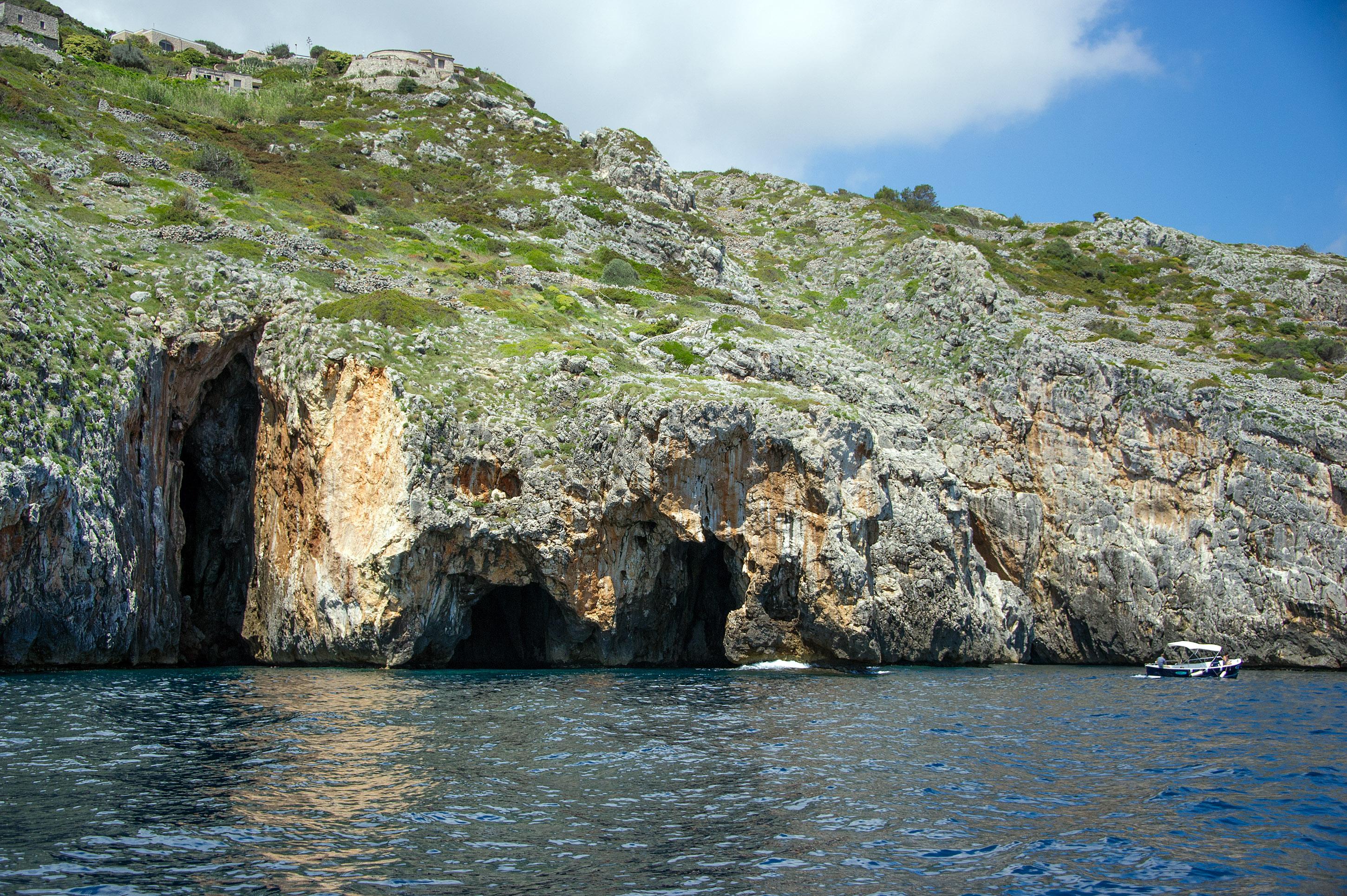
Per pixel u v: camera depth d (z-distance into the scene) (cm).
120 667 4097
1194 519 6072
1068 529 6150
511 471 4675
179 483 4769
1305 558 5838
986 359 6838
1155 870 1498
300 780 1927
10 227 4503
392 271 6312
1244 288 10750
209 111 9269
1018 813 1811
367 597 4303
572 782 1981
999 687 4081
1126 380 6412
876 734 2661
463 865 1441
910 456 5519
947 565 5291
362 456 4472
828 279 9544
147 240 5381
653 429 4653
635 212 9219
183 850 1467
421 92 11462
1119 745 2572
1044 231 12812
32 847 1452
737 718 2925
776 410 4862
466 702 3147
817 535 4784
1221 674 5106
